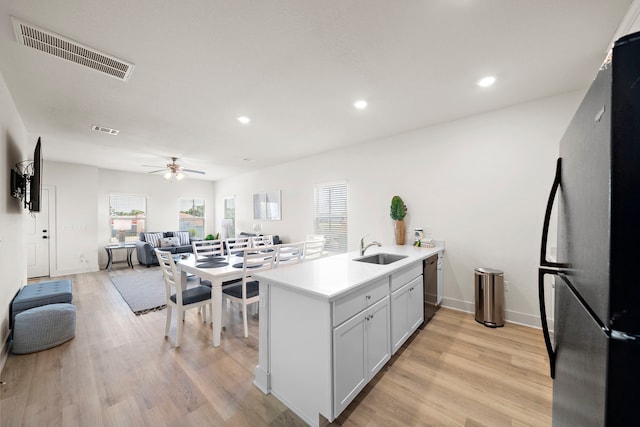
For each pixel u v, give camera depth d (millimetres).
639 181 429
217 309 2504
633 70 434
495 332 2660
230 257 3570
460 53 1988
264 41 1833
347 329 1573
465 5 1529
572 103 2592
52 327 2453
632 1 1493
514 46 1908
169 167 5348
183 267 3002
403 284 2312
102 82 2338
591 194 568
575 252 708
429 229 3547
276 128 3588
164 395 1798
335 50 1941
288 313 1688
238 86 2443
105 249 6453
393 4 1519
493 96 2689
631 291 437
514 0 1496
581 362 625
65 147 4438
